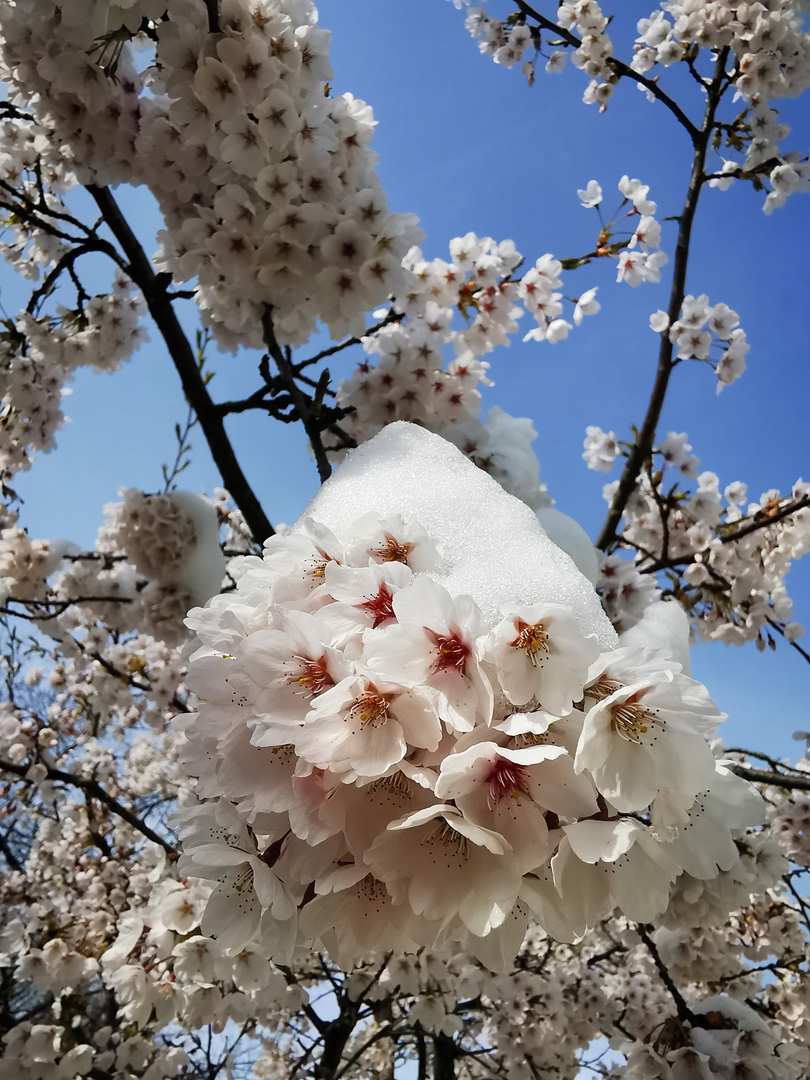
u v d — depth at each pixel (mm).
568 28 908
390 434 319
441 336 594
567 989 957
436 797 220
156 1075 794
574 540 437
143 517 641
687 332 757
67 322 738
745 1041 627
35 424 762
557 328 624
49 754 1070
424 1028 917
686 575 784
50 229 640
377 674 216
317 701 213
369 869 220
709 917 523
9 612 731
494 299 613
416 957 840
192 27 402
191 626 246
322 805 220
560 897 216
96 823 1157
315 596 246
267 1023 1146
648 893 219
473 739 213
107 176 558
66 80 474
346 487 295
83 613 961
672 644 383
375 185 497
